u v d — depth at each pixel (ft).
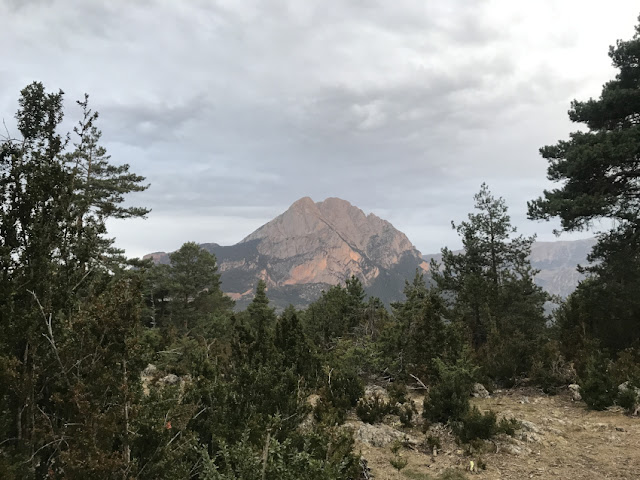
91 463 11.76
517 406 34.68
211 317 102.53
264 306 112.68
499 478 20.86
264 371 23.03
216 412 19.74
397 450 24.48
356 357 45.01
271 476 13.82
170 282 132.98
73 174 16.35
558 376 39.55
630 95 54.75
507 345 44.70
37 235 14.56
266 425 17.95
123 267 86.07
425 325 44.50
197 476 17.06
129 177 87.76
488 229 69.31
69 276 15.61
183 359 48.49
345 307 65.51
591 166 53.98
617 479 19.88
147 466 14.42
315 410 28.63
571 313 50.08
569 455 23.35
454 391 30.27
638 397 30.25
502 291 57.31
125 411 13.55
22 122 16.93
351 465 19.33
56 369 14.11
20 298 14.35
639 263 49.98
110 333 13.93
